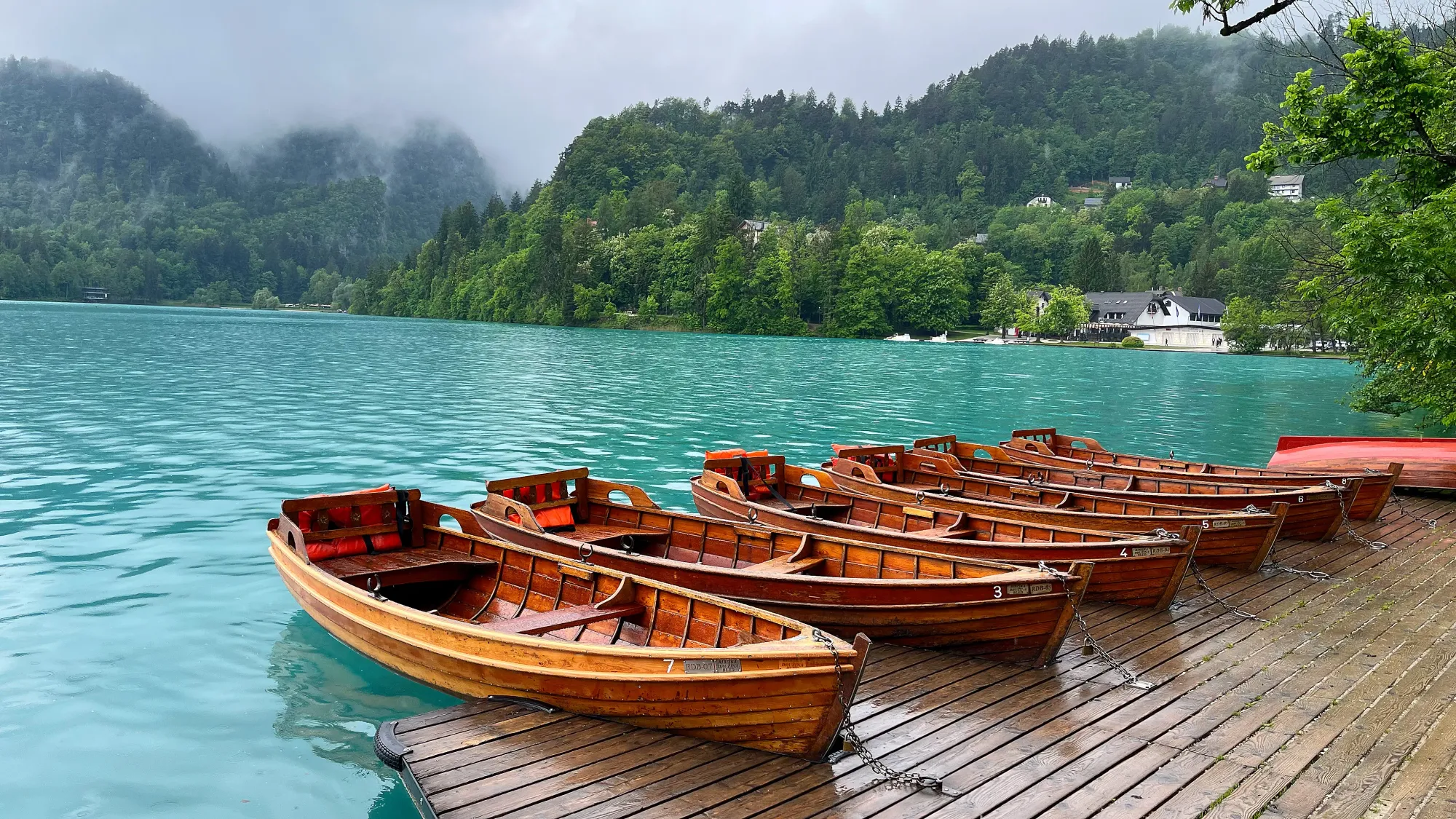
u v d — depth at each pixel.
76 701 9.21
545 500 13.20
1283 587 12.45
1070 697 8.48
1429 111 17.50
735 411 34.81
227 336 74.88
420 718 7.67
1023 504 14.20
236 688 9.58
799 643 7.17
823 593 9.47
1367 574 13.16
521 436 26.52
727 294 127.56
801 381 49.66
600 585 9.23
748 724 7.16
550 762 6.94
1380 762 7.10
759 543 11.70
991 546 11.14
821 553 11.08
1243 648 9.86
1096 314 131.38
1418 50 17.97
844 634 9.66
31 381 36.62
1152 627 10.59
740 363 63.38
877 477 15.97
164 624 11.29
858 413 35.91
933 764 7.07
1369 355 24.73
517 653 7.84
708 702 7.16
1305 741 7.50
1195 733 7.67
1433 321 17.20
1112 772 6.97
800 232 144.75
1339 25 17.77
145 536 15.04
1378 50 16.98
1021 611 9.02
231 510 16.81
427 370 49.19
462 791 6.44
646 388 42.69
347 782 7.86
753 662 6.98
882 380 52.72
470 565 10.53
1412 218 17.19
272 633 11.07
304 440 24.69
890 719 7.90
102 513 16.39
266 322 114.12
